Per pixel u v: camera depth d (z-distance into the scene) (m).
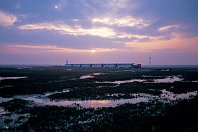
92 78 70.94
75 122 20.47
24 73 96.75
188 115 20.80
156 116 21.45
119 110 24.81
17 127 19.20
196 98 31.61
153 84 53.19
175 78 72.38
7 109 26.56
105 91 41.56
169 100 32.25
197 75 84.19
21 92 40.75
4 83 55.19
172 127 17.67
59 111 24.88
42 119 21.58
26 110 25.67
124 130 17.58
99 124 19.42
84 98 34.47
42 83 55.31
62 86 49.16
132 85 51.28
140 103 29.25
